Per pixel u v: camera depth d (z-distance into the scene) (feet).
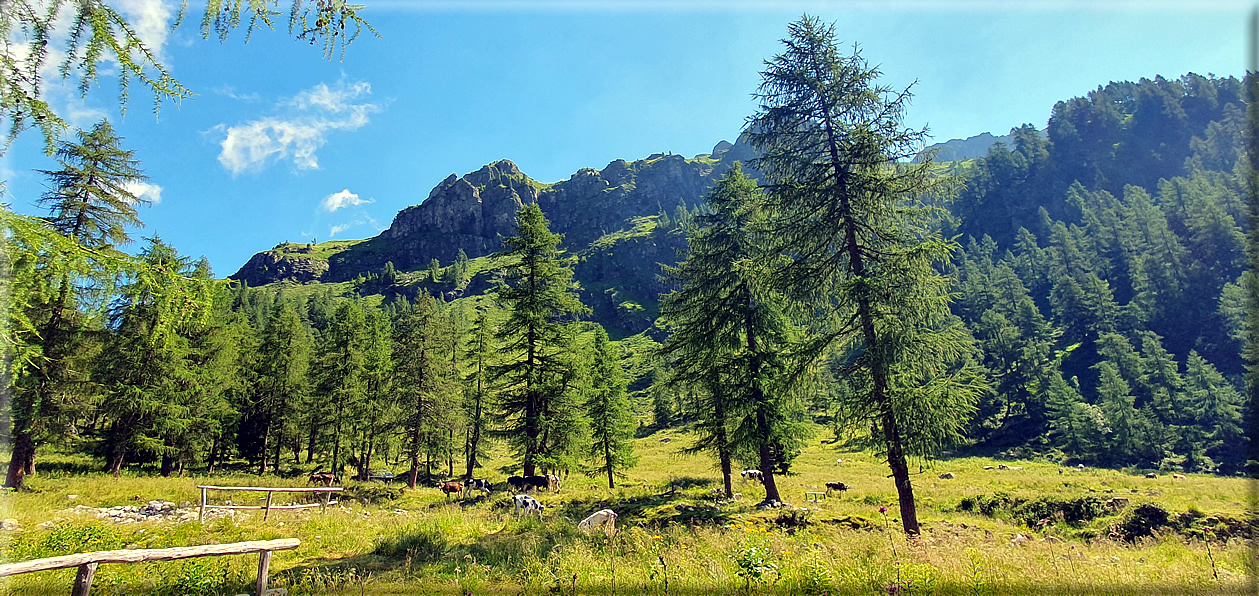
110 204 43.88
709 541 32.83
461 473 148.97
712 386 64.69
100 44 13.43
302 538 41.29
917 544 31.04
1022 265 322.34
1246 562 28.89
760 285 48.52
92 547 32.96
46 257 13.79
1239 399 157.58
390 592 26.53
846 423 43.27
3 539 33.06
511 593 25.68
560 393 78.43
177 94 14.70
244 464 132.77
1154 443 158.20
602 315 510.17
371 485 94.12
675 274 69.05
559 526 39.22
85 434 83.05
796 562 27.17
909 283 40.96
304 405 131.44
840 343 43.70
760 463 61.72
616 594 23.97
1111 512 50.34
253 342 130.72
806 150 46.24
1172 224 279.49
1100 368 200.23
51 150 13.88
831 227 44.29
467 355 121.08
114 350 76.18
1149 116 513.04
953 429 39.47
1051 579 23.93
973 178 489.67
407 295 577.02
